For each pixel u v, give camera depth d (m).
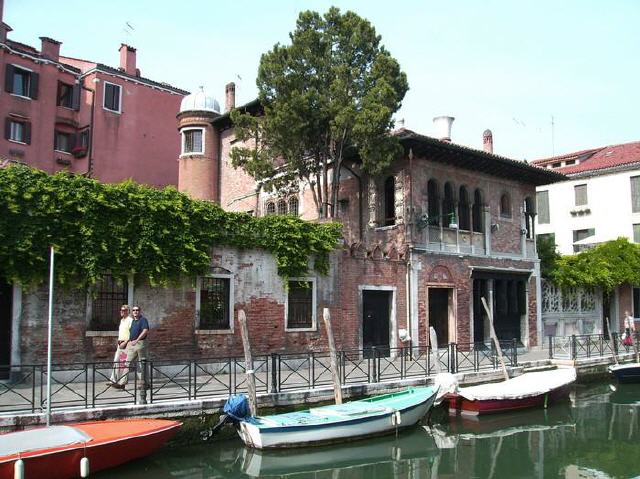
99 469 9.74
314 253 17.69
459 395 15.06
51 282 10.02
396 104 18.59
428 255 20.67
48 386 9.95
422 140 19.73
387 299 19.70
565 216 38.91
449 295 21.50
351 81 18.70
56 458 9.07
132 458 10.12
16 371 12.86
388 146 18.55
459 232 22.06
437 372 15.78
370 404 13.41
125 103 32.72
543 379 17.56
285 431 11.65
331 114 18.41
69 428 9.77
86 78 31.95
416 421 13.91
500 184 23.98
